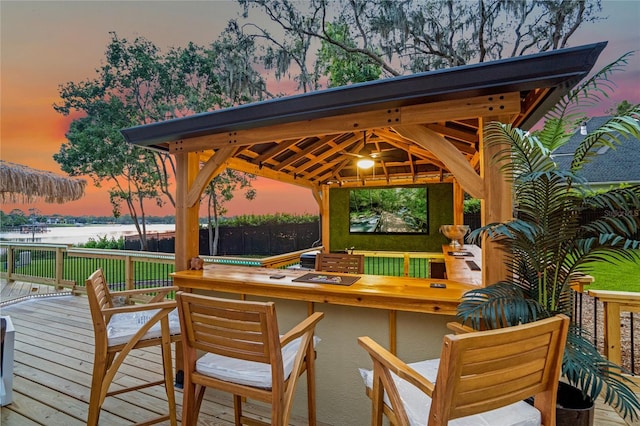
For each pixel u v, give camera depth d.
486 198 1.88
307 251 5.91
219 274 2.66
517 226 1.45
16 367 2.98
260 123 2.29
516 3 7.83
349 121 2.14
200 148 2.68
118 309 1.88
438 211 6.48
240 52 9.74
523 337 1.05
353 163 5.99
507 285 1.61
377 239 6.84
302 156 4.33
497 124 1.58
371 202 6.89
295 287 2.24
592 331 3.83
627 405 1.26
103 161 9.37
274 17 9.73
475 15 8.32
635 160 8.25
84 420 2.19
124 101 9.96
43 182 4.12
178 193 2.83
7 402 2.38
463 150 3.77
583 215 1.63
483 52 8.36
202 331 1.48
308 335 1.68
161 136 2.63
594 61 1.50
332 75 9.74
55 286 5.89
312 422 1.82
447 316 1.96
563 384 1.69
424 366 1.55
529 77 1.59
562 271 1.57
